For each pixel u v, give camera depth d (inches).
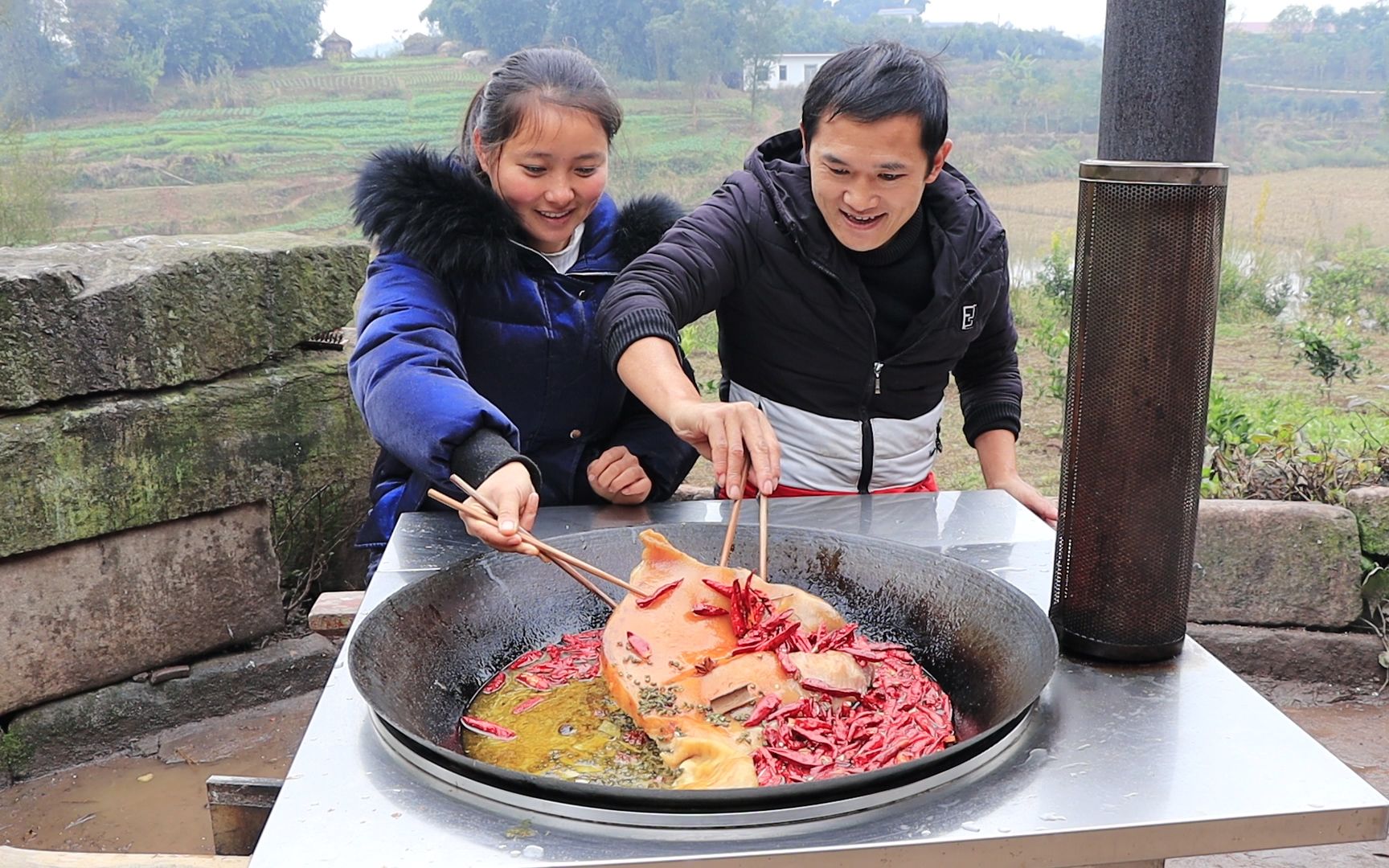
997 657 51.8
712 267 77.6
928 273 81.7
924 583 58.6
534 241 84.7
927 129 69.7
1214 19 46.9
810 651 52.4
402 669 50.1
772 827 38.7
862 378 83.0
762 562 60.6
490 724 50.6
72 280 100.7
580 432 88.1
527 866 36.6
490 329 83.1
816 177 73.6
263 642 120.1
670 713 48.4
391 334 73.0
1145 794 41.0
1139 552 50.3
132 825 98.6
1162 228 47.2
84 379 102.3
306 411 119.0
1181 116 47.6
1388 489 121.0
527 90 76.7
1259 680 121.0
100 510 104.5
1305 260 270.2
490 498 60.9
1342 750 108.8
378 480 84.8
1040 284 276.8
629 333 70.7
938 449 92.0
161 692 112.2
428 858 37.3
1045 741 45.0
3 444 97.6
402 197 78.0
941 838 38.0
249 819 59.7
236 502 114.1
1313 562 119.9
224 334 111.3
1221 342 246.7
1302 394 199.2
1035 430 199.9
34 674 104.6
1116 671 51.3
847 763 45.3
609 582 60.9
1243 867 95.8
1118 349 48.4
